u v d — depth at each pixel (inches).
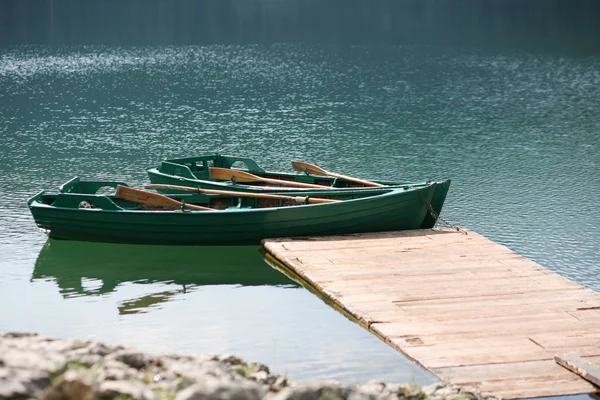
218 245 1636.3
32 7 7632.9
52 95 3558.1
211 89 3732.8
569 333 1163.9
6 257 1599.4
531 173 2223.2
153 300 1396.4
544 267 1517.0
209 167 1857.8
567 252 1603.1
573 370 1050.1
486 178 2170.3
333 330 1213.7
